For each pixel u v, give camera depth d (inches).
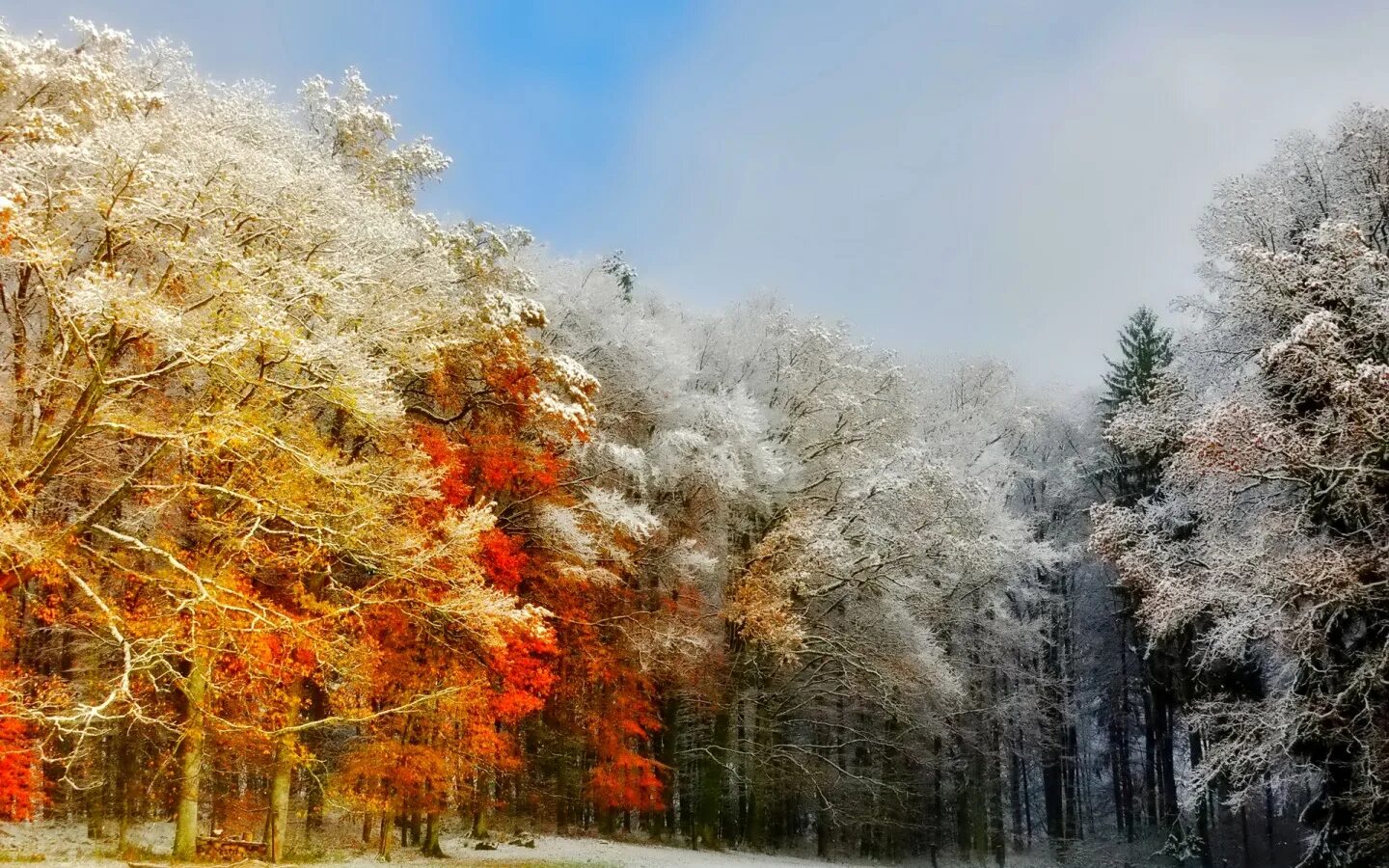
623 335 1022.4
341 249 549.3
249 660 546.3
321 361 501.7
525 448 829.2
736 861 915.4
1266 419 714.8
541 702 749.3
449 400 801.6
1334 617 665.6
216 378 497.0
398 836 926.4
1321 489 695.1
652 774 943.7
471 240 813.9
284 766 620.7
